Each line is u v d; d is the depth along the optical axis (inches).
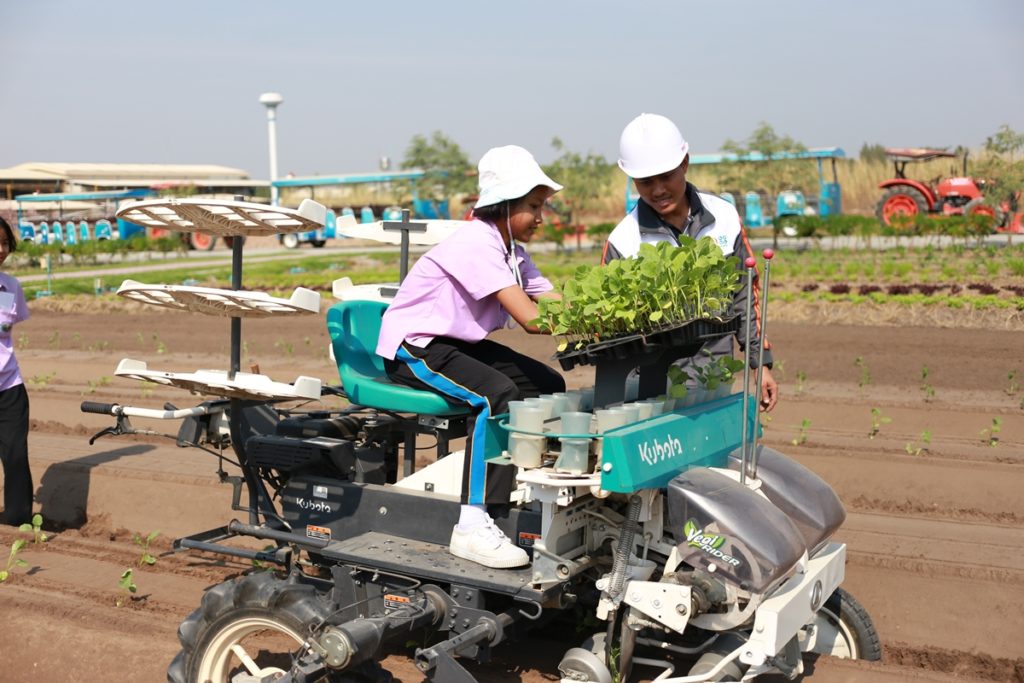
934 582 214.4
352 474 185.3
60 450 325.7
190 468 299.3
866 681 163.8
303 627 143.4
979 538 237.9
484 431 161.5
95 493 287.1
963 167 1173.1
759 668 151.6
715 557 136.6
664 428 144.9
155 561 237.8
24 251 1229.7
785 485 159.8
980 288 636.7
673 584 141.1
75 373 480.1
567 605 160.6
